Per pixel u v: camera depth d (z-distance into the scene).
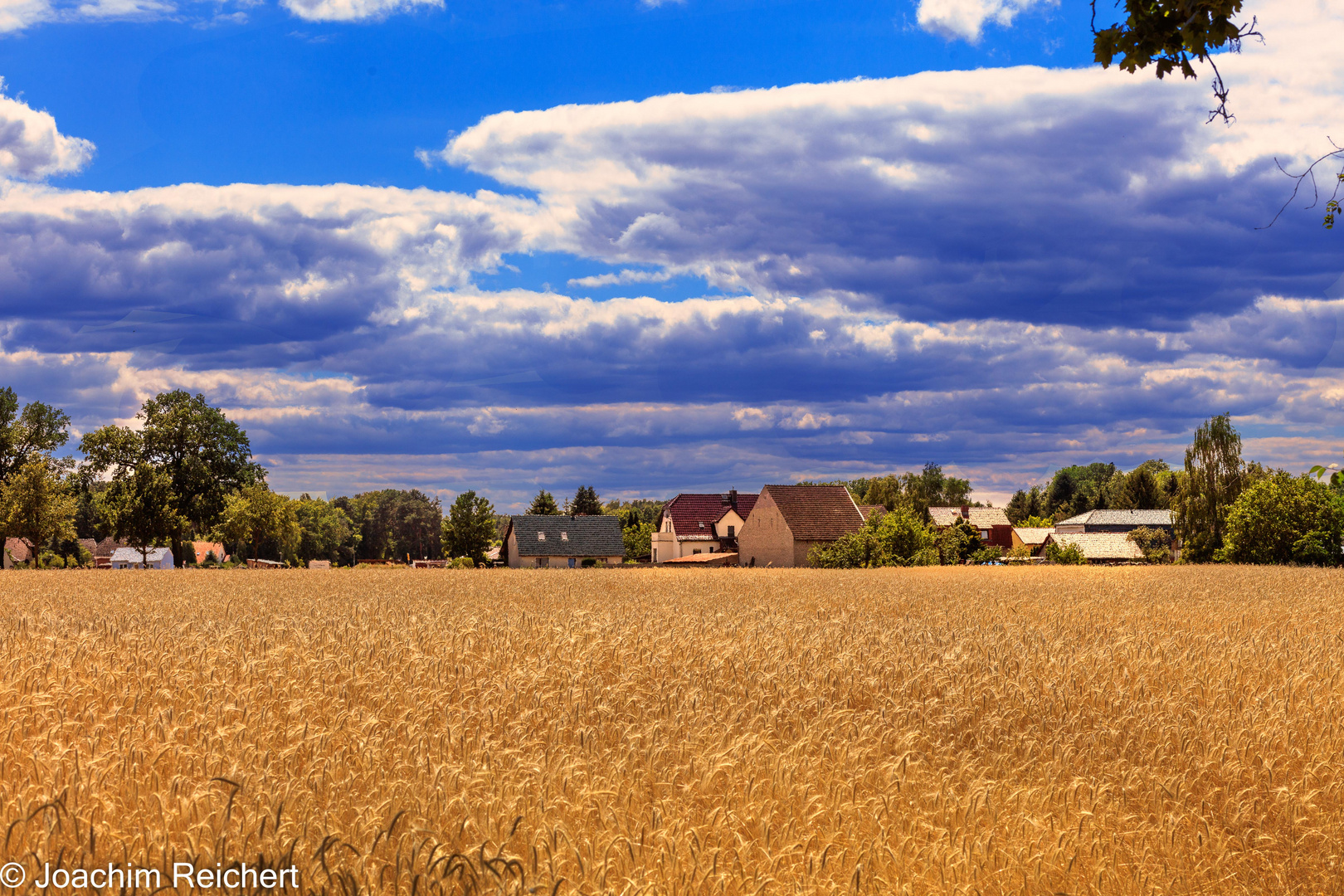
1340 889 5.59
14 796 5.62
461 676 9.91
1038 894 5.14
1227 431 63.88
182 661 10.51
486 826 5.37
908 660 11.79
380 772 6.32
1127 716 8.55
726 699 8.87
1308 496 49.91
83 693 8.78
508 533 86.75
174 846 4.86
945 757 7.32
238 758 6.53
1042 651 12.91
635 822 5.55
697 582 34.50
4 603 23.16
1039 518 112.94
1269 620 19.36
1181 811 6.30
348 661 10.74
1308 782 6.86
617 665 11.34
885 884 5.01
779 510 63.09
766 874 4.94
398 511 160.25
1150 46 5.28
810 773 6.45
